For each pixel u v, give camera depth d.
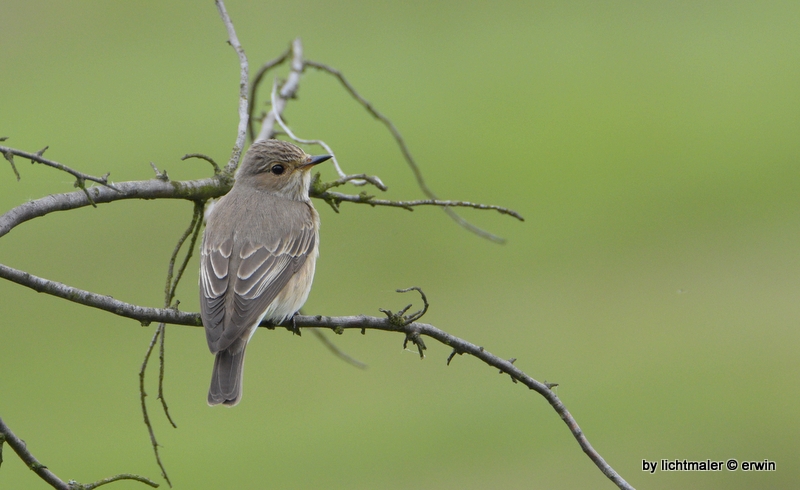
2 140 6.04
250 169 9.08
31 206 6.74
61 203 6.96
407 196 16.77
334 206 8.74
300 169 9.09
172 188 7.71
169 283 7.63
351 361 9.33
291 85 9.91
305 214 8.95
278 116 9.30
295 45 10.14
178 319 7.20
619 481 6.80
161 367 7.22
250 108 10.09
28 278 6.18
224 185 8.04
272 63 10.07
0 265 6.10
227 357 7.56
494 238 8.99
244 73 8.85
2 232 6.40
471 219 16.50
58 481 6.11
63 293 6.35
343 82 9.72
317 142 9.10
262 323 8.30
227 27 9.02
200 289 8.09
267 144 9.17
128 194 7.44
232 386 7.39
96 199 7.20
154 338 7.25
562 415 7.03
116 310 6.69
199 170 17.09
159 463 7.29
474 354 7.15
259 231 8.45
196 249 14.91
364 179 8.59
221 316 7.71
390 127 9.41
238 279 8.09
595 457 6.89
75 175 6.26
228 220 8.56
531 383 7.06
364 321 7.31
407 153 9.46
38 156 6.16
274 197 8.98
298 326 8.12
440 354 13.94
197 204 7.91
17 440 6.08
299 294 8.51
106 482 6.17
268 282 8.16
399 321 7.11
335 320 7.39
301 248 8.62
